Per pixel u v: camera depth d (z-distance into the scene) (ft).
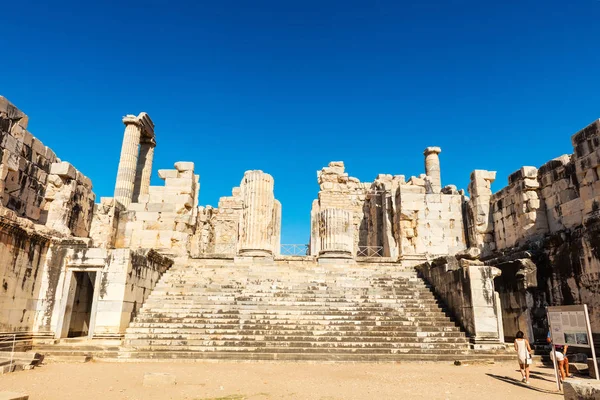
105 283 49.32
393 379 34.76
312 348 45.52
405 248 79.77
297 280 62.34
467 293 50.65
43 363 41.24
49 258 52.44
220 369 38.83
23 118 53.16
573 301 53.42
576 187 58.03
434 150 113.60
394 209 86.48
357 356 44.37
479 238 76.07
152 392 29.01
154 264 59.00
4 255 45.29
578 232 53.72
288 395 28.48
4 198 51.26
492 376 37.14
